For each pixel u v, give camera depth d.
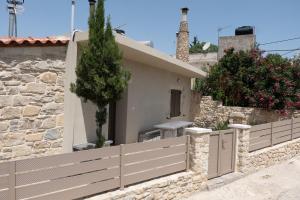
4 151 7.29
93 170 6.06
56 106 8.04
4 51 7.21
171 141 7.71
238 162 10.17
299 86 17.45
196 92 17.67
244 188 9.20
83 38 8.17
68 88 8.12
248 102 17.84
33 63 7.62
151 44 12.86
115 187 6.48
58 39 7.80
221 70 18.58
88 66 7.07
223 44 24.95
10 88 7.33
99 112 7.45
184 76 15.86
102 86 7.05
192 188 8.12
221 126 15.91
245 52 18.44
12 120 7.38
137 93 11.59
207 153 8.58
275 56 17.84
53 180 5.48
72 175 5.74
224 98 18.62
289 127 13.65
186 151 8.16
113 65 7.21
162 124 12.31
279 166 12.05
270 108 16.64
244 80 17.94
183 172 8.08
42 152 7.86
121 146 6.51
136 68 11.47
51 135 7.99
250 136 10.87
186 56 19.56
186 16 19.64
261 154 11.16
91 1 9.12
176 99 15.16
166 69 13.66
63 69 8.07
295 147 13.85
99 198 6.04
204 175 8.51
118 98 7.46
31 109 7.65
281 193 9.25
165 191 7.32
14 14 11.95
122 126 11.03
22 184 5.10
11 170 4.95
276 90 16.62
